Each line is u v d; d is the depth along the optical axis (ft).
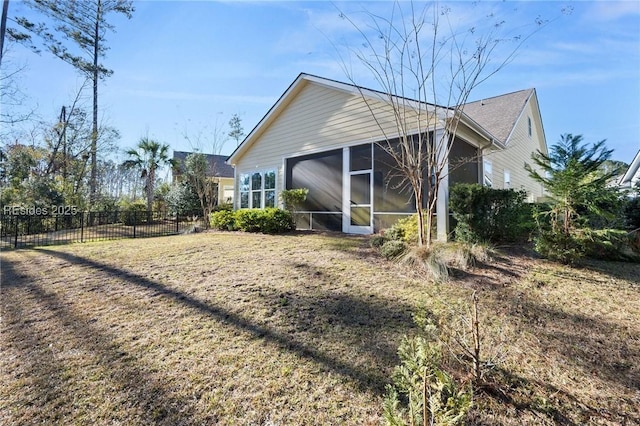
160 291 14.52
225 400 7.71
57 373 8.89
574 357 9.02
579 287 13.96
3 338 10.90
